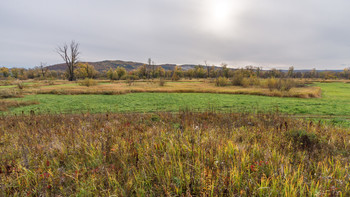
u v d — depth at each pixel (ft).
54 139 16.28
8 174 10.55
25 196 8.76
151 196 8.42
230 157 11.23
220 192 8.13
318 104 60.39
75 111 46.37
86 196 8.50
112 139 15.70
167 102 65.98
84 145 14.39
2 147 15.87
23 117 31.81
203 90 108.68
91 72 315.99
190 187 8.64
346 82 221.66
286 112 45.06
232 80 170.30
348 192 7.95
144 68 355.36
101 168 10.32
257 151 12.41
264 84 135.44
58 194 8.84
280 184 8.54
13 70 372.79
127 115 33.53
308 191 8.00
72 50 244.63
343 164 11.30
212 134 16.40
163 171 10.01
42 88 115.14
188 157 11.61
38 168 11.00
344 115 42.22
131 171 10.55
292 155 12.71
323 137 17.38
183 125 22.65
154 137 16.08
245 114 33.78
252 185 8.66
